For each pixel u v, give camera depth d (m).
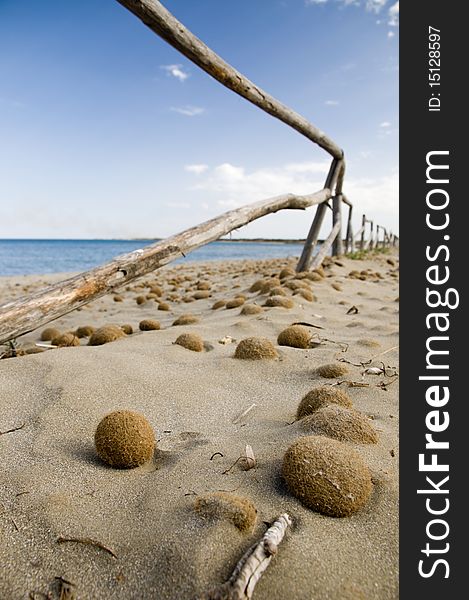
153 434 2.03
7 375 2.82
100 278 2.35
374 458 1.88
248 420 2.44
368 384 2.88
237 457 1.92
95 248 63.34
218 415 2.51
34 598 1.23
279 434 2.09
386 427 2.24
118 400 2.55
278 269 12.40
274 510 1.54
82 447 2.07
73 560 1.35
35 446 2.04
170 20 3.10
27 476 1.77
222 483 1.70
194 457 1.94
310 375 3.14
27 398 2.51
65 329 5.95
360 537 1.45
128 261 2.55
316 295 6.46
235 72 4.05
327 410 2.11
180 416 2.46
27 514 1.53
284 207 5.33
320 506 1.54
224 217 3.78
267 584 1.23
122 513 1.57
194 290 9.77
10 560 1.34
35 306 2.02
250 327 4.49
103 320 6.66
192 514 1.47
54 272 22.36
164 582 1.25
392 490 1.67
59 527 1.47
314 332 4.36
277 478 1.72
